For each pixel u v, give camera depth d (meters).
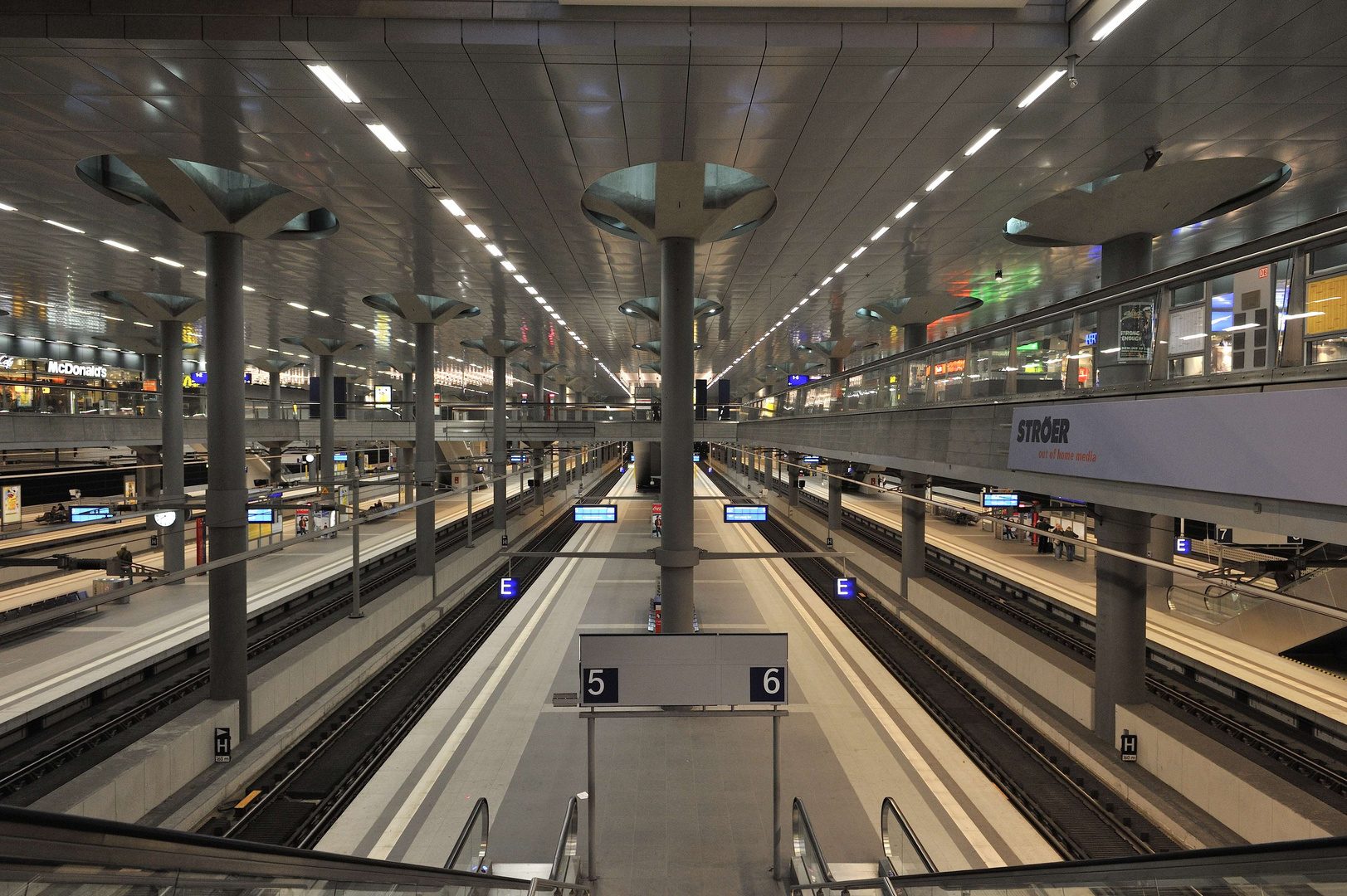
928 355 14.09
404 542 34.06
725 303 25.12
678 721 13.73
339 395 41.59
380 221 14.27
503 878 6.92
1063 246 16.39
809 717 13.94
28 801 10.91
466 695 15.16
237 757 12.10
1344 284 6.89
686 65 8.07
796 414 26.66
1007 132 10.06
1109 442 7.35
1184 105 9.23
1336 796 10.23
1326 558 16.22
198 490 33.31
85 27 7.42
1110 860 4.18
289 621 20.56
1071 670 13.22
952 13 7.70
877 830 10.06
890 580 23.38
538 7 7.55
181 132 9.85
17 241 15.70
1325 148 10.71
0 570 22.53
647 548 33.09
